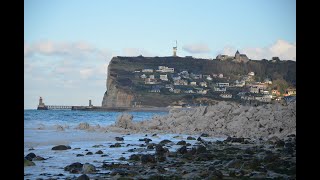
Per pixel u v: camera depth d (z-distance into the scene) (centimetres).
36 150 1577
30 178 988
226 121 2700
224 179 970
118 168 1155
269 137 2086
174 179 981
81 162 1277
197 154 1450
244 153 1474
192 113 2992
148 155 1278
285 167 1134
